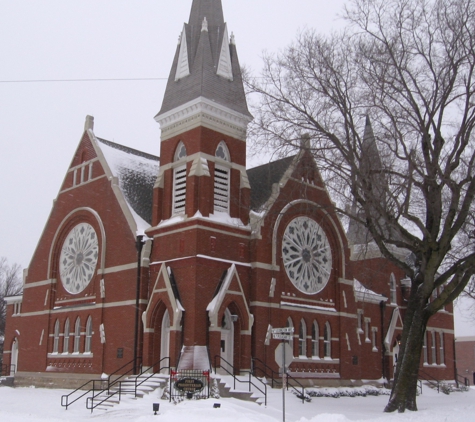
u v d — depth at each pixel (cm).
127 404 2894
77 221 4369
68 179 4556
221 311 3416
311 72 2877
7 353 5031
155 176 4500
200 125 3675
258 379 3506
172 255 3588
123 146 4581
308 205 3481
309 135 2886
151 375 3275
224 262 3581
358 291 4709
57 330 4328
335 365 4166
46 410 2942
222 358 3350
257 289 3694
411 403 2752
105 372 3759
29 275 4697
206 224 3525
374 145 3005
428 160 2739
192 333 3328
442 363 5616
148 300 3662
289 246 4019
